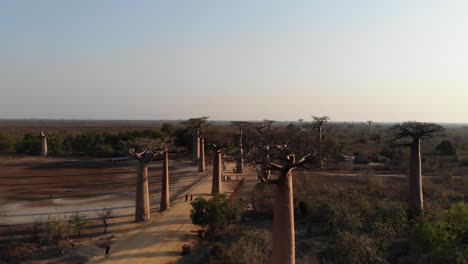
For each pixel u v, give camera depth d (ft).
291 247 45.52
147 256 64.95
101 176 157.79
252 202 93.45
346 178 132.57
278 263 45.34
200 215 74.90
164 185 97.35
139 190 87.45
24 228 83.35
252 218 86.12
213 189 111.96
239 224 81.71
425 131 73.61
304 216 83.15
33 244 72.49
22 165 189.67
